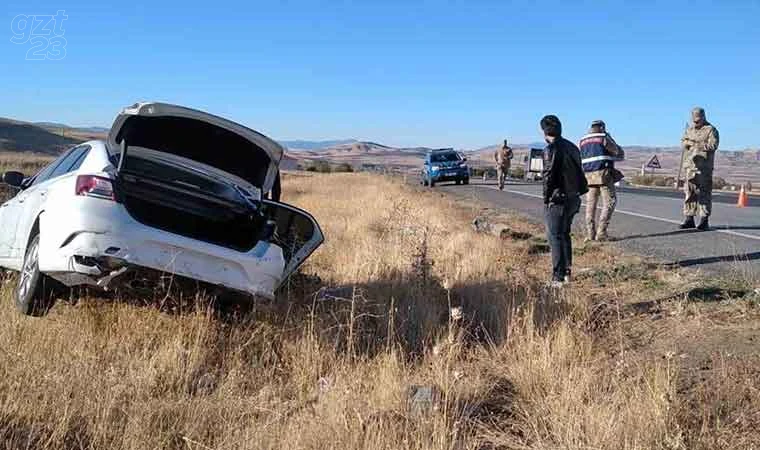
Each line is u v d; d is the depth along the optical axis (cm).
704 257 968
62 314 593
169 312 590
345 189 2914
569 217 810
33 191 669
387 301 707
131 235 538
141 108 600
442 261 920
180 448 418
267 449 405
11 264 689
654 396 424
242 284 574
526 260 1007
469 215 1661
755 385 457
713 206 1952
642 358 534
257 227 627
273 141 680
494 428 450
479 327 657
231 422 442
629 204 1989
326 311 671
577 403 440
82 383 456
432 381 519
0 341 514
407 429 418
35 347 514
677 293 732
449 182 3703
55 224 540
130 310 588
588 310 666
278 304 675
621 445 389
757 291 686
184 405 456
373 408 458
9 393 429
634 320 651
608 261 959
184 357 532
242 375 532
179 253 553
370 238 1105
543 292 711
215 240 599
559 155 794
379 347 602
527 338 580
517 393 512
